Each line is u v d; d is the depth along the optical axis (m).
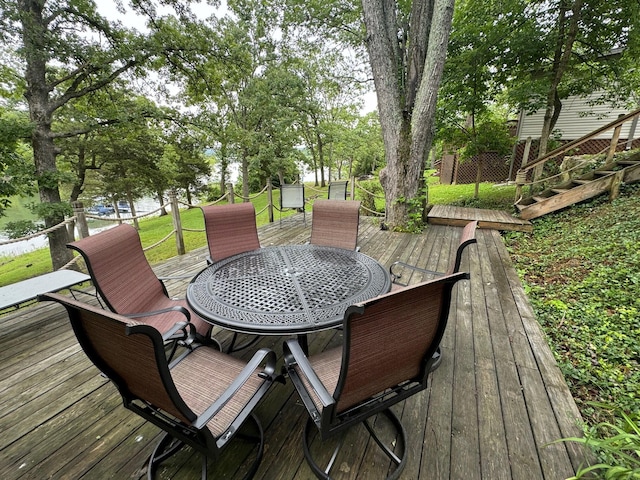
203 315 1.47
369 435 1.38
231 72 8.46
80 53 5.97
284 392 1.66
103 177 12.97
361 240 4.68
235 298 1.63
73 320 0.90
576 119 8.62
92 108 7.89
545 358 1.88
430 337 1.11
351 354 0.89
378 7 4.39
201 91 8.38
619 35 5.69
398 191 5.11
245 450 1.31
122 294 1.77
